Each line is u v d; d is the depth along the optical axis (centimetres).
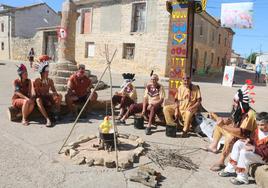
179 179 449
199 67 2853
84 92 771
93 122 730
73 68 1184
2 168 446
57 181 420
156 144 594
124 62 2294
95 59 2527
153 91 711
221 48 3756
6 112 769
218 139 566
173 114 694
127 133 653
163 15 2011
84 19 2620
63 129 658
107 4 2403
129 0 2241
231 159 461
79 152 510
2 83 1291
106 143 516
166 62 2025
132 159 491
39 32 3127
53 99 716
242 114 468
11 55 3628
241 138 463
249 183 444
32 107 679
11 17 3619
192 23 793
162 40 2031
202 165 506
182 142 619
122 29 2309
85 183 420
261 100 1305
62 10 1214
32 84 692
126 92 756
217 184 439
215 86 1830
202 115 697
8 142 557
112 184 420
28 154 507
